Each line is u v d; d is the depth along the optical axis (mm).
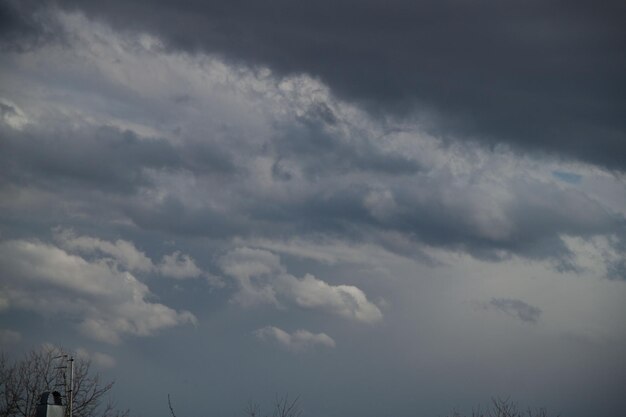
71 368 57594
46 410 47562
